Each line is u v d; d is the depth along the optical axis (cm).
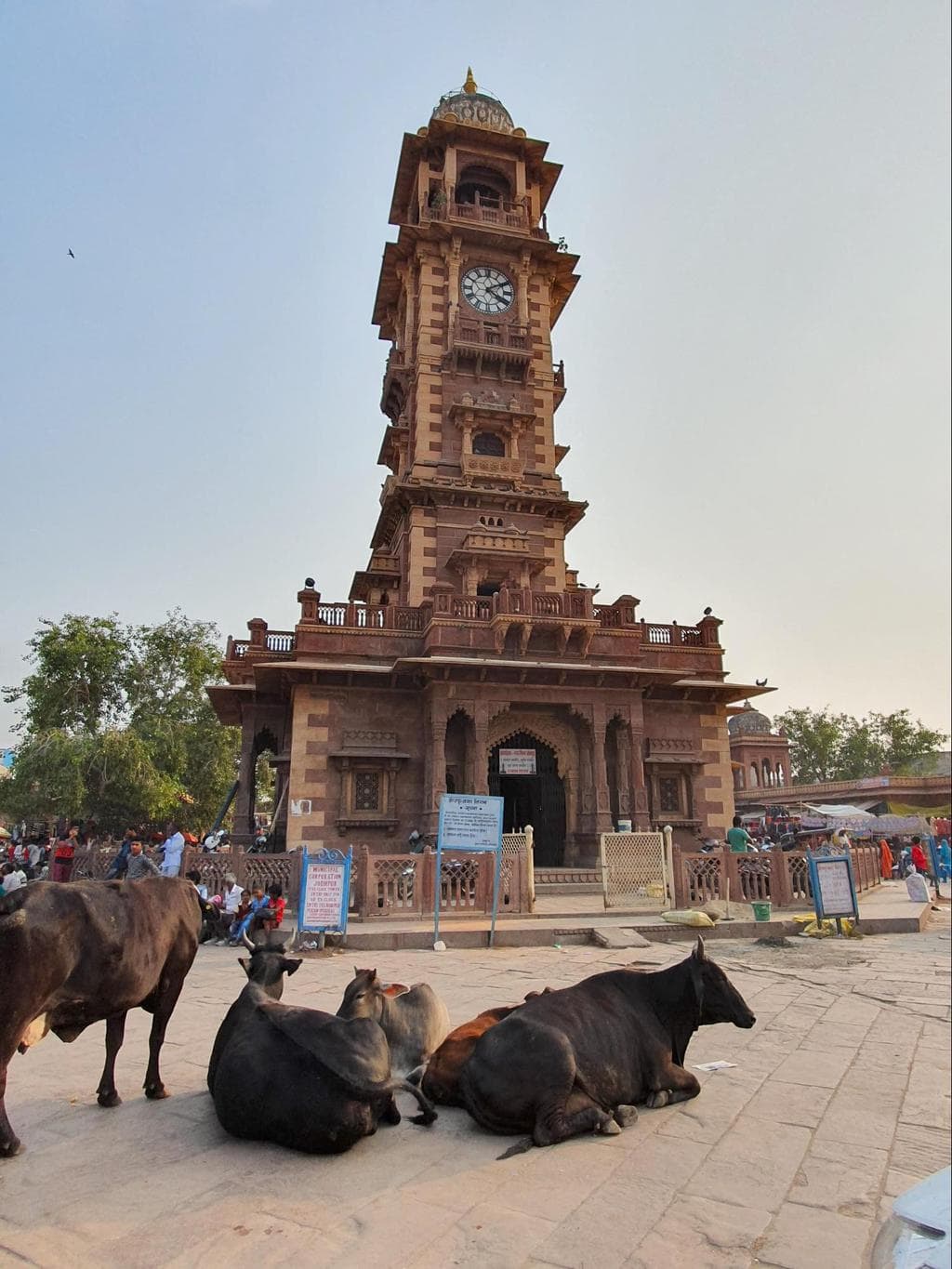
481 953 1213
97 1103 534
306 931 1223
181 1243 354
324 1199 397
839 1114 529
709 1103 547
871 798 4766
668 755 2442
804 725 6906
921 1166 445
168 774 3744
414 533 2702
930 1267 219
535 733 2350
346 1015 554
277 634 2488
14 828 3519
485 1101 480
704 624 2597
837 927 1426
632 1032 542
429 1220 377
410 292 3127
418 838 2059
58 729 3341
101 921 482
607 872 1557
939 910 1859
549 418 2995
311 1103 448
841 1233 368
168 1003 553
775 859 1583
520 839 1538
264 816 4481
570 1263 340
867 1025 780
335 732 2219
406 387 3095
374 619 2364
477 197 3219
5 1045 431
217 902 1362
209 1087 506
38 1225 370
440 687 2194
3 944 432
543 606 2308
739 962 1147
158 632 4203
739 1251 352
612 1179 423
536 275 3175
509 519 2798
